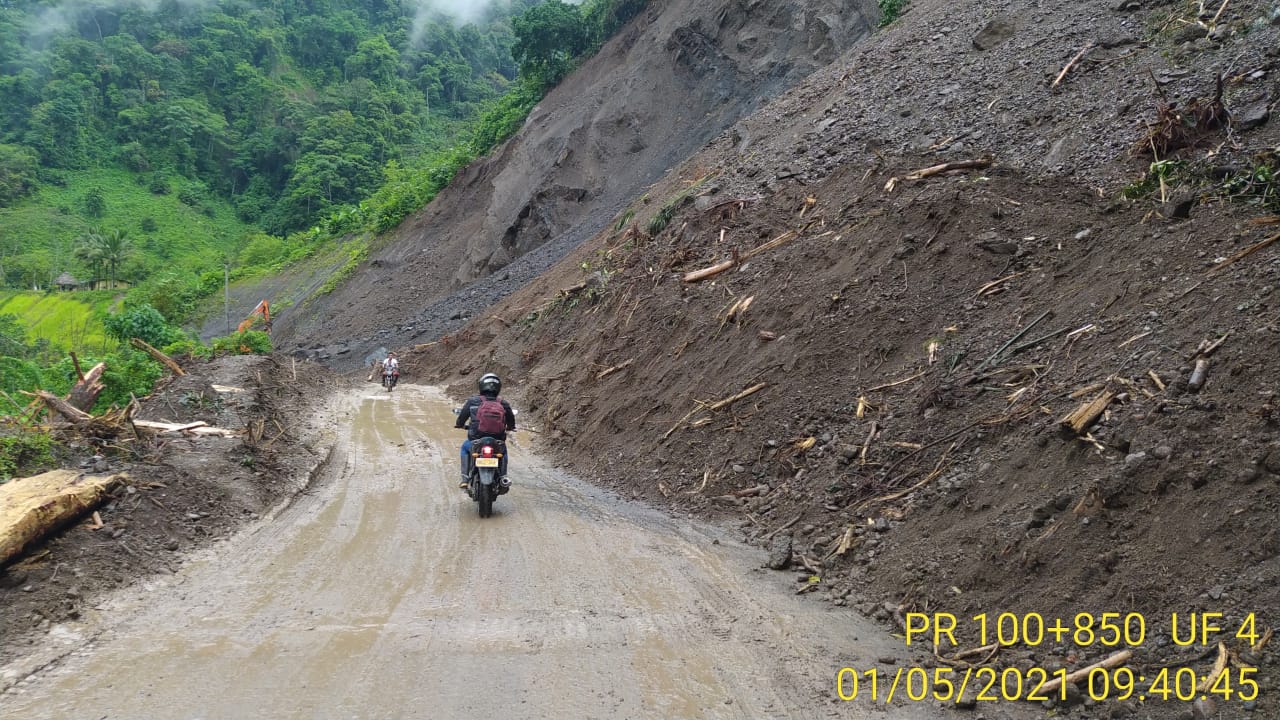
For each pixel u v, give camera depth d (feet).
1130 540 14.73
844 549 19.79
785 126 60.39
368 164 279.49
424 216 152.76
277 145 324.60
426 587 18.43
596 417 38.06
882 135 44.24
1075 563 15.01
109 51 355.15
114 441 26.17
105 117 335.26
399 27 411.34
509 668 14.20
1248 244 20.38
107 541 19.54
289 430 38.04
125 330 72.33
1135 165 28.37
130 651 14.69
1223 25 33.65
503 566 20.11
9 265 247.09
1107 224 25.79
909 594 17.21
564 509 26.71
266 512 24.88
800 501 23.35
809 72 96.07
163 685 13.30
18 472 22.06
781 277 34.94
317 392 59.16
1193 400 16.20
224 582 18.62
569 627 16.20
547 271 88.28
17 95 331.77
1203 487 14.49
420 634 15.65
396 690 13.26
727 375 31.73
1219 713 11.39
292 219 275.39
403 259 144.87
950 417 22.12
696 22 114.01
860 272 30.96
